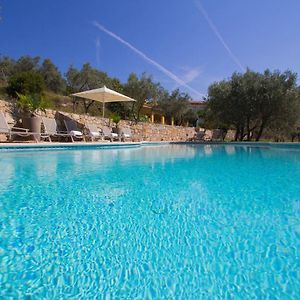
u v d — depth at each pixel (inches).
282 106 722.8
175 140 813.2
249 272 72.2
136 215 114.7
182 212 119.9
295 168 259.4
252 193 155.8
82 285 64.9
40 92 756.6
